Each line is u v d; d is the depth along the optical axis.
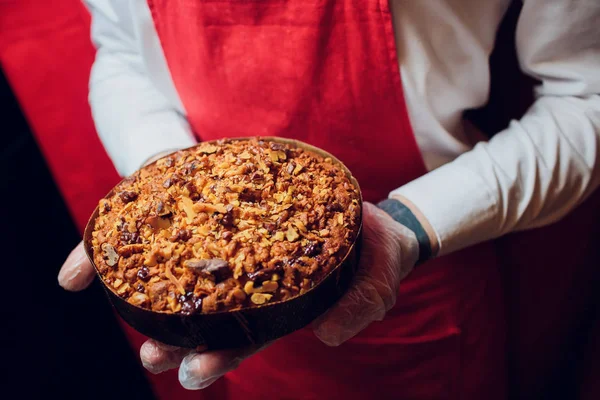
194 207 0.43
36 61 0.88
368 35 0.48
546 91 0.56
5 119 0.89
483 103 0.57
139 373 0.92
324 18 0.48
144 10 0.54
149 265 0.41
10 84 0.88
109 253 0.41
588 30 0.48
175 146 0.58
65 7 0.86
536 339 0.79
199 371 0.40
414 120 0.53
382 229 0.50
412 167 0.58
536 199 0.52
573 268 0.72
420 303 0.62
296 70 0.51
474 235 0.53
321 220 0.43
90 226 0.44
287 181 0.45
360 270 0.47
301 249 0.41
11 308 0.86
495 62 0.59
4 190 0.86
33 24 0.86
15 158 0.89
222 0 0.50
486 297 0.65
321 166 0.47
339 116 0.53
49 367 0.87
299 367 0.65
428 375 0.66
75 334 0.91
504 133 0.55
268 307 0.38
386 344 0.62
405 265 0.52
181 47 0.55
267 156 0.47
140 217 0.43
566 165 0.52
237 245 0.40
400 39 0.48
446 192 0.52
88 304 0.93
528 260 0.71
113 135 0.62
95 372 0.90
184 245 0.41
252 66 0.52
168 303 0.39
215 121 0.58
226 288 0.38
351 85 0.51
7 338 0.85
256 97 0.54
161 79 0.61
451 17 0.47
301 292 0.39
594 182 0.54
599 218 0.68
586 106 0.53
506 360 0.73
